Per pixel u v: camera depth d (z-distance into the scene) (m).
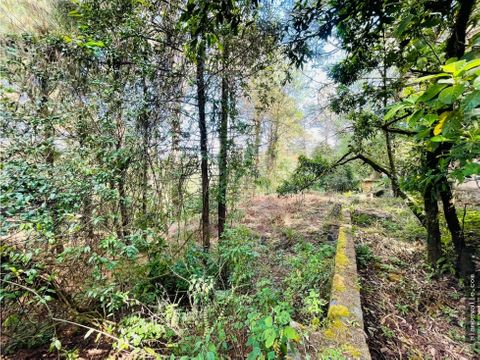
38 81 2.68
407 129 2.44
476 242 2.59
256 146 4.45
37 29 2.93
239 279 2.63
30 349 2.12
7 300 1.89
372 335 1.83
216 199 3.93
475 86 0.61
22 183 1.97
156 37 3.41
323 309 2.08
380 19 1.98
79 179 2.36
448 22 1.89
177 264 3.23
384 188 6.73
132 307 2.51
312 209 6.66
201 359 1.43
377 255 3.11
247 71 3.53
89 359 2.06
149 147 3.41
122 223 3.04
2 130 2.20
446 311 2.05
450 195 2.36
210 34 1.86
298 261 2.90
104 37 2.96
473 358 1.63
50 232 1.91
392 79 2.62
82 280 2.40
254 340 1.45
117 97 3.08
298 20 2.22
